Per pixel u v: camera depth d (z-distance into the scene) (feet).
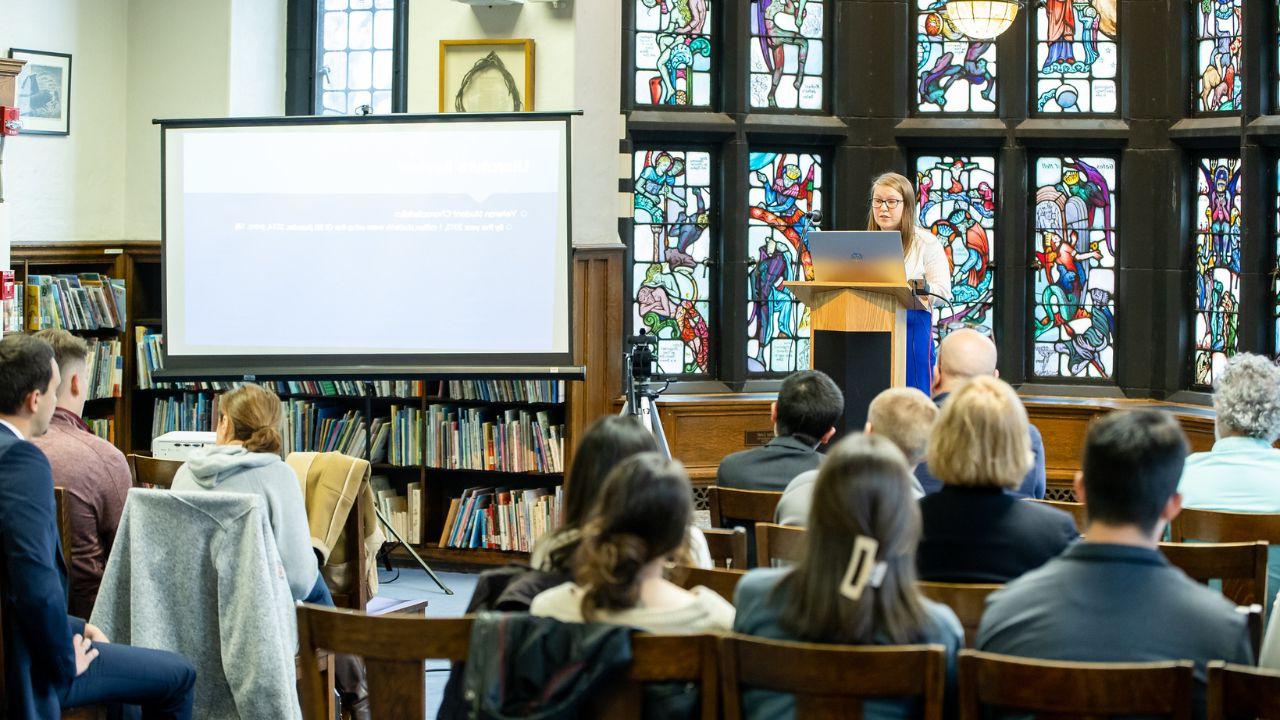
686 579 8.73
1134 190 24.53
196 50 22.38
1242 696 6.50
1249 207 22.77
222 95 22.29
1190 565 9.21
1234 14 23.17
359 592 13.71
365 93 23.41
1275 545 10.20
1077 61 24.72
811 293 16.67
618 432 8.38
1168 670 6.47
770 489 11.95
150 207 22.54
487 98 21.97
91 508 12.26
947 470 8.68
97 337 22.16
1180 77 24.11
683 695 7.28
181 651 11.44
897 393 10.78
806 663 6.82
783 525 9.87
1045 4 24.76
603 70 22.58
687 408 23.67
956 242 25.30
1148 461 6.96
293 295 19.66
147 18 22.58
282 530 12.34
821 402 12.20
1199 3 23.98
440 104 22.20
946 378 13.50
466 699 7.14
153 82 22.59
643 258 24.40
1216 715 6.56
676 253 24.63
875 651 6.73
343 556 13.80
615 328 22.77
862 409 16.31
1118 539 7.09
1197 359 24.41
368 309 19.63
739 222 24.50
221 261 19.65
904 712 6.92
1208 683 6.57
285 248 19.61
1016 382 25.11
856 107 24.88
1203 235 24.23
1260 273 22.84
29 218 21.13
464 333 19.58
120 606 11.61
